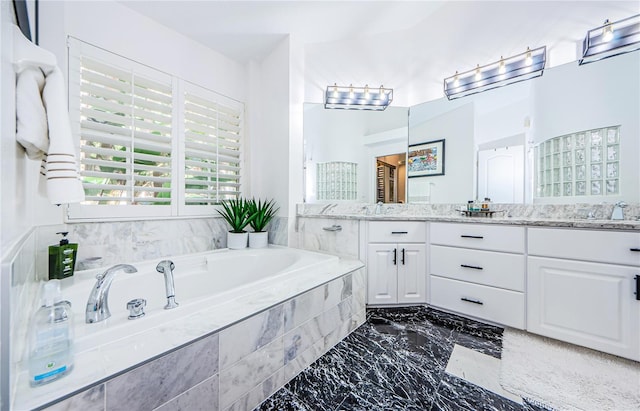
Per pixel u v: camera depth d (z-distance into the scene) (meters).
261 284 1.30
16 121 0.74
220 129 2.41
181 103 2.09
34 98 0.78
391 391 1.12
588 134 1.69
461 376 1.22
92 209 1.61
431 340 1.55
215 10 1.91
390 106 2.52
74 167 0.86
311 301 1.33
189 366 0.82
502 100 2.05
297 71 2.38
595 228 1.36
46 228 1.33
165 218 1.97
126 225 1.76
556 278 1.47
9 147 0.67
